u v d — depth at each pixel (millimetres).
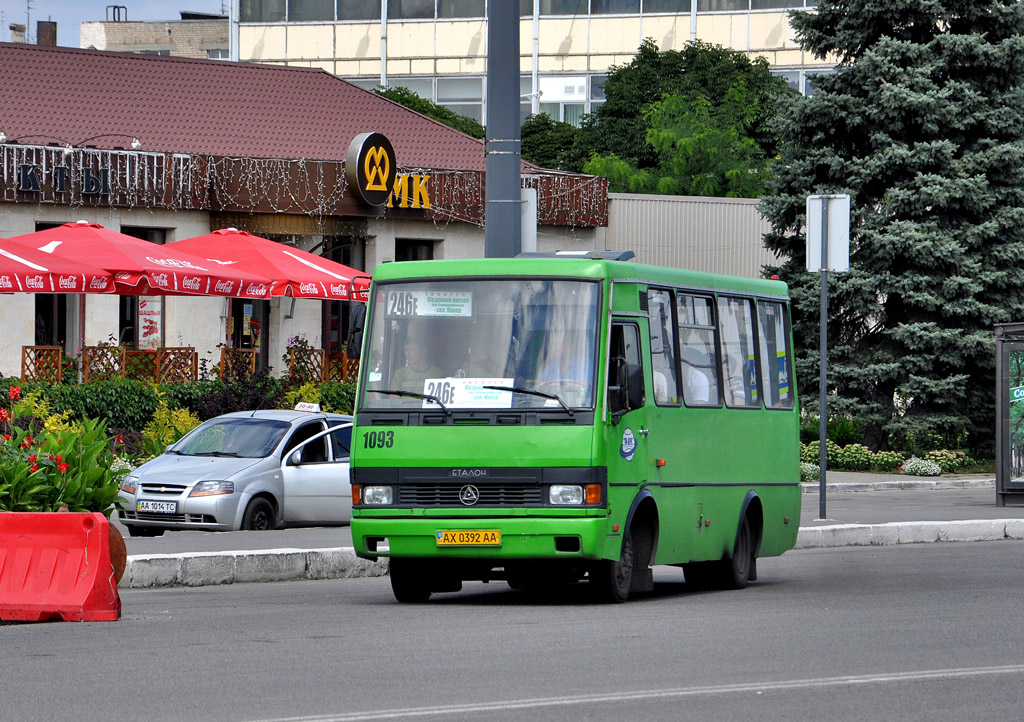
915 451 86625
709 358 34906
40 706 18219
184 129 93000
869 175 85750
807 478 78062
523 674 20812
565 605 30359
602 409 29203
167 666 21344
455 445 29266
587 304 29875
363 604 30516
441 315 30328
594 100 179625
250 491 46156
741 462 36250
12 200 77500
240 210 85312
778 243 90562
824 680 20578
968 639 24875
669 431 32406
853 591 33312
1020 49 85250
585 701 18766
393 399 29984
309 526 48500
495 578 31922
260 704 18406
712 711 18250
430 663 21750
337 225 88875
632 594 33781
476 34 182000
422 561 30578
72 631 25312
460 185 93500
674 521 32562
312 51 185625
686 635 25094
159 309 84062
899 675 21062
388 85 184375
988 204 85812
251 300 88375
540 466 28922
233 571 34938
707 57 148750
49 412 61312
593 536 28844
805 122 88625
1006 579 35688
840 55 91062
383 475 29609
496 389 29547
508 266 30391
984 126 87375
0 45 93500
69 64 94500
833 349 87875
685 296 33875
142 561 33406
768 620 27391
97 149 80188
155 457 53594
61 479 38812
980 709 18641
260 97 99688
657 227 108750
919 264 85312
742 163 133625
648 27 177625
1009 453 61125
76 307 81125
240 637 24531
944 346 85375
